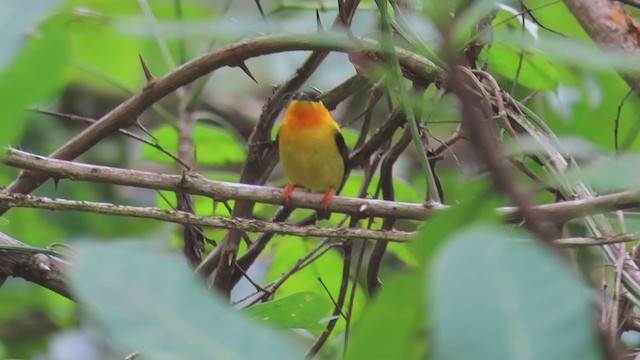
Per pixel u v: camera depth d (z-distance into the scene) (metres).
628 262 7.25
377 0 5.61
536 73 9.65
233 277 9.36
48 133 14.80
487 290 1.92
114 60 11.41
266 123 9.71
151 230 13.73
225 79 16.80
